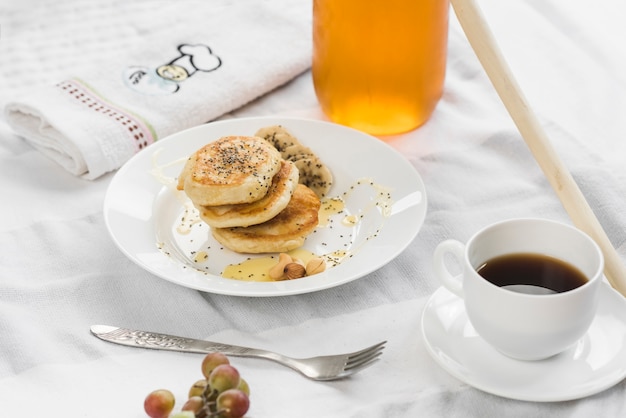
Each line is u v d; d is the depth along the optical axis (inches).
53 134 45.7
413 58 44.4
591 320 35.0
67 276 40.9
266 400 35.7
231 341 38.1
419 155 46.1
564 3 55.9
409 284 39.9
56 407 35.9
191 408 33.8
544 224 35.7
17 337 37.9
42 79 50.7
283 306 39.1
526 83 50.5
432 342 36.3
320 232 41.9
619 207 42.0
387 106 45.4
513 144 46.0
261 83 49.0
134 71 48.9
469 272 34.9
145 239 41.0
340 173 44.1
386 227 41.2
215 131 45.3
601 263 34.5
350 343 37.7
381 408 35.2
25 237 42.4
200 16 54.8
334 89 45.6
